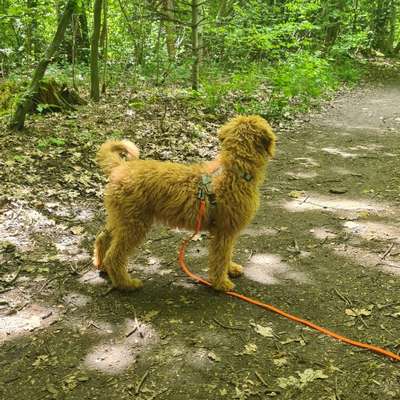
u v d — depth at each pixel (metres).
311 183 2.65
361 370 1.22
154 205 1.48
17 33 4.92
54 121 3.18
